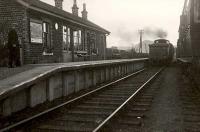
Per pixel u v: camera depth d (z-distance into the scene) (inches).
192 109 350.9
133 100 403.2
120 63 815.7
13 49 514.9
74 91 496.1
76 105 379.6
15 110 323.9
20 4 596.1
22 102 339.9
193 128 266.5
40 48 659.4
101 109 353.4
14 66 521.0
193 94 459.8
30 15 618.8
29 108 350.0
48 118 304.0
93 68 588.1
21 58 582.2
